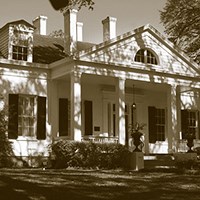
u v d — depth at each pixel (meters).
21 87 19.98
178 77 22.45
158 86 23.31
